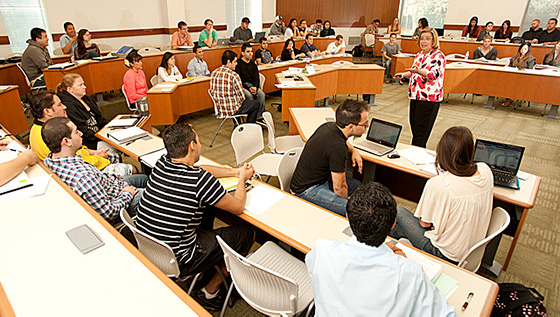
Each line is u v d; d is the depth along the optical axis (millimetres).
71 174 1950
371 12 11570
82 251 1303
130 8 7398
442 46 8820
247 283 1494
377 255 1037
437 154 1721
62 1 6426
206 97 5332
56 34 6488
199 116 5621
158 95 4246
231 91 4297
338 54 7762
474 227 1667
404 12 11633
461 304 1267
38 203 1631
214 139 4582
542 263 2420
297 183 2348
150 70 6086
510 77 5941
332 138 2188
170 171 1657
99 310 1051
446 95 7363
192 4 8578
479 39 8633
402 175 2992
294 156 2578
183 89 4914
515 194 2102
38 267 1222
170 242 1655
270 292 1414
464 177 1649
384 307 971
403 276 983
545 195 3295
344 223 1735
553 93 5602
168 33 8070
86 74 5168
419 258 1483
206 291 1988
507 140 4707
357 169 3018
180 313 1053
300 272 1709
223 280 1913
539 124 5410
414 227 1955
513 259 2457
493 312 1611
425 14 11273
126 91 4457
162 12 7969
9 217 1515
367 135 2922
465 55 8070
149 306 1073
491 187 1697
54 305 1062
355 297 1003
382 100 6809
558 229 2793
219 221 2801
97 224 1485
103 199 1993
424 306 981
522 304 1578
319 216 1791
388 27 10656
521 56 6230
